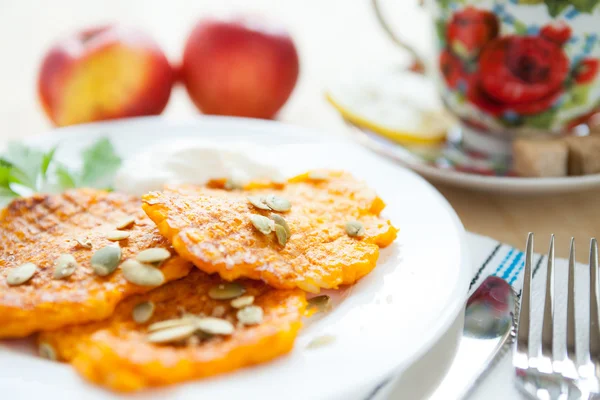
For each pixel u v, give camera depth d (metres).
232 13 0.45
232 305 0.25
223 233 0.27
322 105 0.49
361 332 0.25
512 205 0.36
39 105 0.44
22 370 0.23
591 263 0.27
